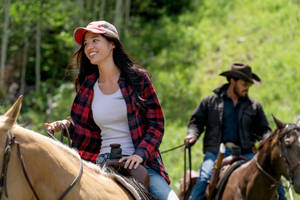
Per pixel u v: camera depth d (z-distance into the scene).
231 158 8.50
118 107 4.98
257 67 19.72
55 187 3.81
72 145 5.13
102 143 5.14
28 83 23.55
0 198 3.50
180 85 19.94
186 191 9.01
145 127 5.10
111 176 4.54
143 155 4.77
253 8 25.31
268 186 7.73
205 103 9.18
